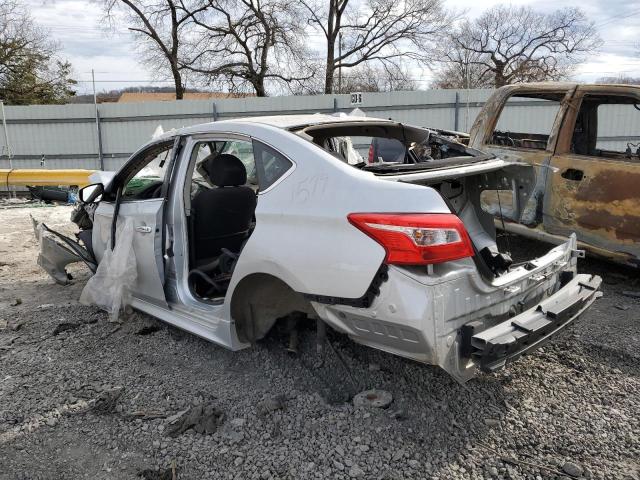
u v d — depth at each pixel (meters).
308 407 3.16
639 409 3.10
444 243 2.56
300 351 3.72
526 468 2.63
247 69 29.47
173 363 3.77
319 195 2.88
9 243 8.06
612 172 4.97
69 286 5.71
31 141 18.59
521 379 3.43
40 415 3.18
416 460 2.69
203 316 3.68
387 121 3.82
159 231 3.99
